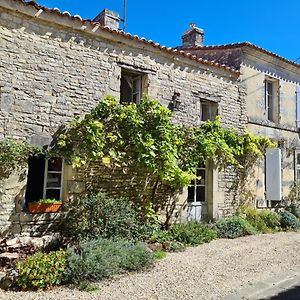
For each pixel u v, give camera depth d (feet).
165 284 16.02
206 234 26.08
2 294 14.74
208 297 14.61
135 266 17.90
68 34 23.62
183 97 29.25
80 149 22.99
